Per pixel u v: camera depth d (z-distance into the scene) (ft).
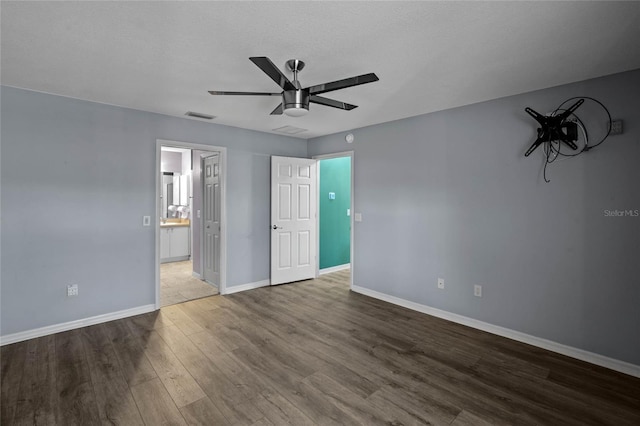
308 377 8.16
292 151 17.26
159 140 12.64
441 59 7.79
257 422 6.54
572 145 9.07
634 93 8.25
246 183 15.47
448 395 7.47
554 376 8.27
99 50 7.45
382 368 8.62
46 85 9.75
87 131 11.12
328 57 7.70
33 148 10.21
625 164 8.38
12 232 9.93
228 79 9.15
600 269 8.79
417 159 12.87
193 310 12.85
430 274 12.53
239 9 5.81
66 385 7.70
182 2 5.61
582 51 7.34
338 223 19.80
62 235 10.75
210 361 8.89
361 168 15.07
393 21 6.17
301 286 16.33
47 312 10.51
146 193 12.40
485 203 10.98
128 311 12.07
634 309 8.30
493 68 8.30
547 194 9.66
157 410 6.87
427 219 12.59
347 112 12.42
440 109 11.97
